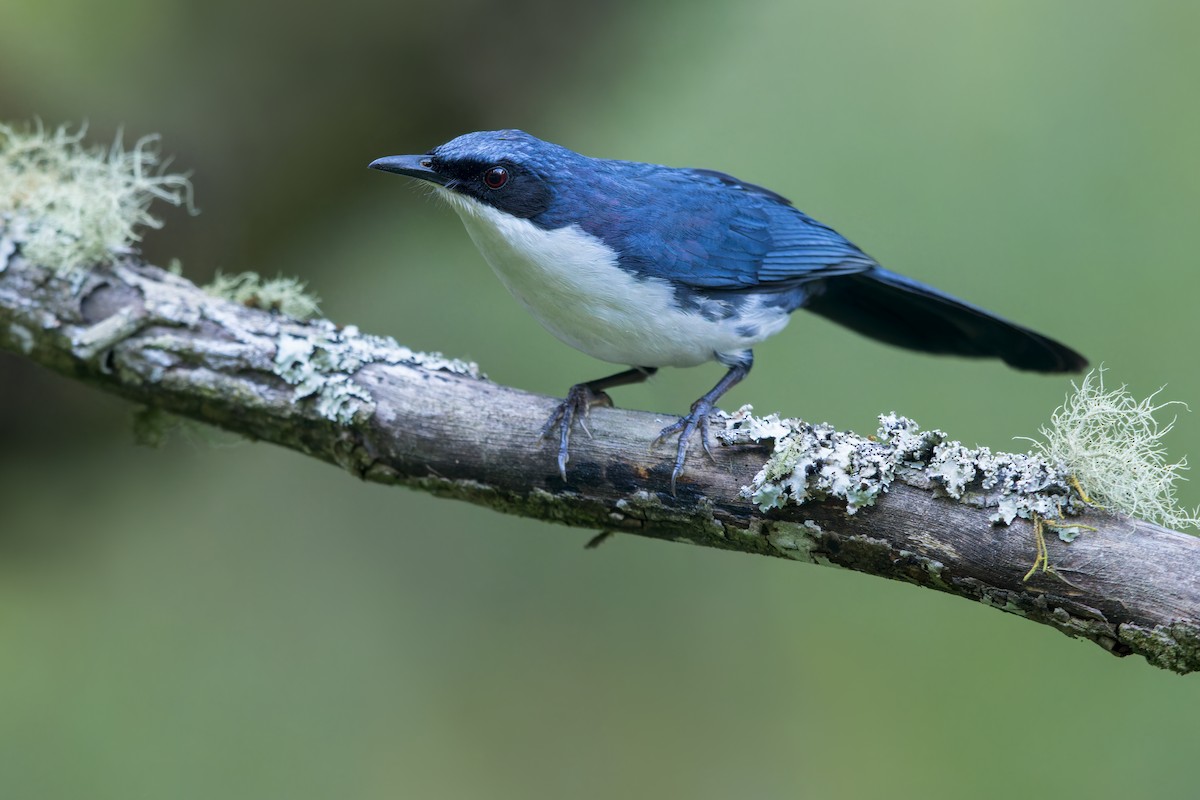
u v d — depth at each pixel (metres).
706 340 9.01
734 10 12.15
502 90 11.98
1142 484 6.33
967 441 11.92
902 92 13.15
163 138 11.40
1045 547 6.38
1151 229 12.52
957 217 12.66
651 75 12.24
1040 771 11.30
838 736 11.69
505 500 7.74
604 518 7.55
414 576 12.27
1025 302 12.41
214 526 12.16
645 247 8.62
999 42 13.27
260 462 12.34
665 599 12.25
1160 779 11.07
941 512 6.61
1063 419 6.54
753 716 11.84
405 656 11.97
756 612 12.23
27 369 10.28
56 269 8.20
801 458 6.89
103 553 11.73
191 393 8.03
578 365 12.15
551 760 11.64
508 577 12.26
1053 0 13.36
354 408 7.77
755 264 9.05
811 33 13.25
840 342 12.45
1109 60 13.12
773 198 9.77
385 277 12.34
